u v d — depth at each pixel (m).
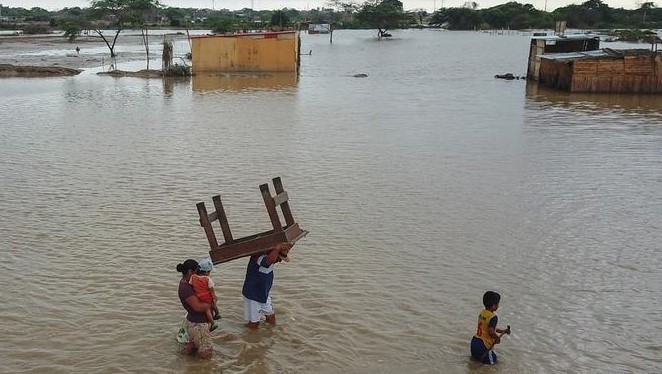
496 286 10.33
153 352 8.14
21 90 38.88
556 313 9.41
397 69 60.69
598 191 16.06
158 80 46.84
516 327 8.97
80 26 109.94
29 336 8.48
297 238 8.88
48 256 11.37
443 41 128.62
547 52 49.41
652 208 14.64
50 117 27.98
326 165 18.73
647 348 8.45
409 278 10.59
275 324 8.95
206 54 53.44
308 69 59.50
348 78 50.31
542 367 7.95
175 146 21.39
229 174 17.53
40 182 16.53
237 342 8.41
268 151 20.69
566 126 26.58
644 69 39.50
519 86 44.78
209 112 29.97
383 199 15.21
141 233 12.66
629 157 20.19
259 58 53.84
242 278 10.54
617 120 28.47
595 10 174.38
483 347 7.93
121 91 39.06
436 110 31.56
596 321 9.19
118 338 8.48
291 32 53.75
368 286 10.25
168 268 10.90
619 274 10.88
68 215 13.77
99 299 9.64
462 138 23.44
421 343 8.48
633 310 9.55
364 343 8.47
